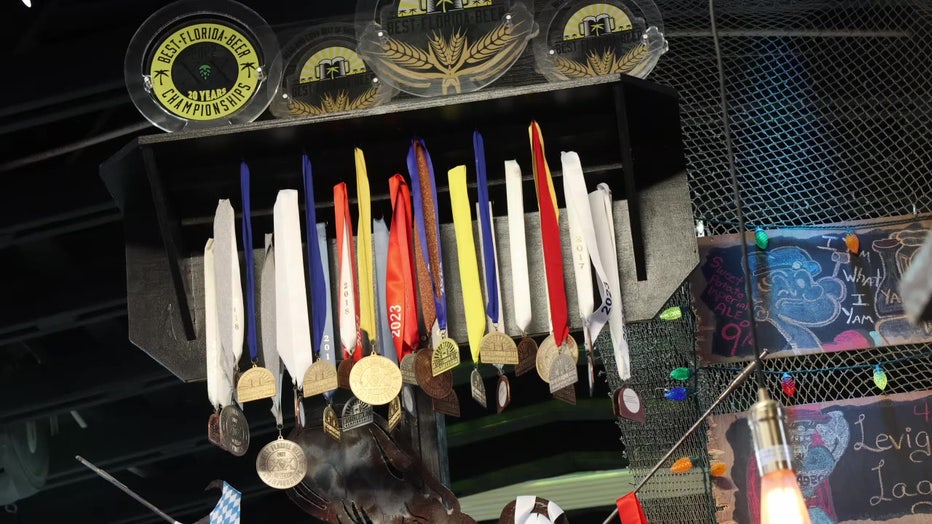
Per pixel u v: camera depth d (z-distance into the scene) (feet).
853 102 10.10
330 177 7.84
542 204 7.35
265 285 7.71
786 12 10.03
